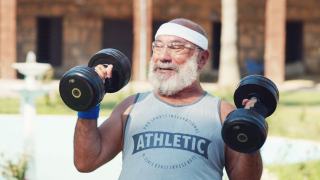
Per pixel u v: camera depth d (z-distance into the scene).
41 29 32.78
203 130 3.67
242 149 3.38
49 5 32.38
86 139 3.65
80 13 32.59
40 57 32.81
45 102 18.20
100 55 3.96
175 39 3.89
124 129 3.82
